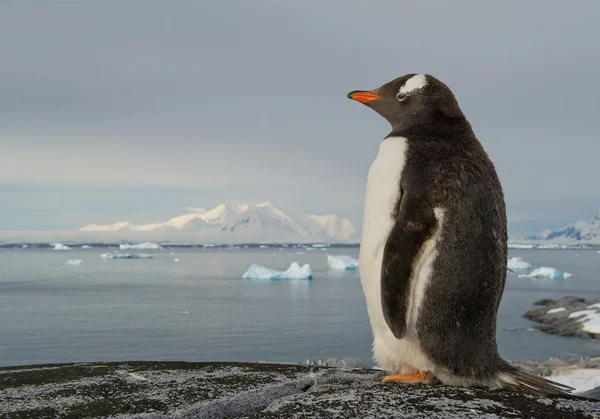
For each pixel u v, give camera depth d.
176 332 37.19
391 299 3.38
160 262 150.12
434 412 2.81
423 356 3.46
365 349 31.05
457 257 3.27
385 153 3.65
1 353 30.17
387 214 3.54
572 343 29.89
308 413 2.83
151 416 2.96
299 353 29.98
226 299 58.16
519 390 3.34
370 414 2.78
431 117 3.75
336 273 103.62
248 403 3.29
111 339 34.50
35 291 66.31
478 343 3.36
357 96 4.21
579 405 2.98
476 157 3.50
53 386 3.50
